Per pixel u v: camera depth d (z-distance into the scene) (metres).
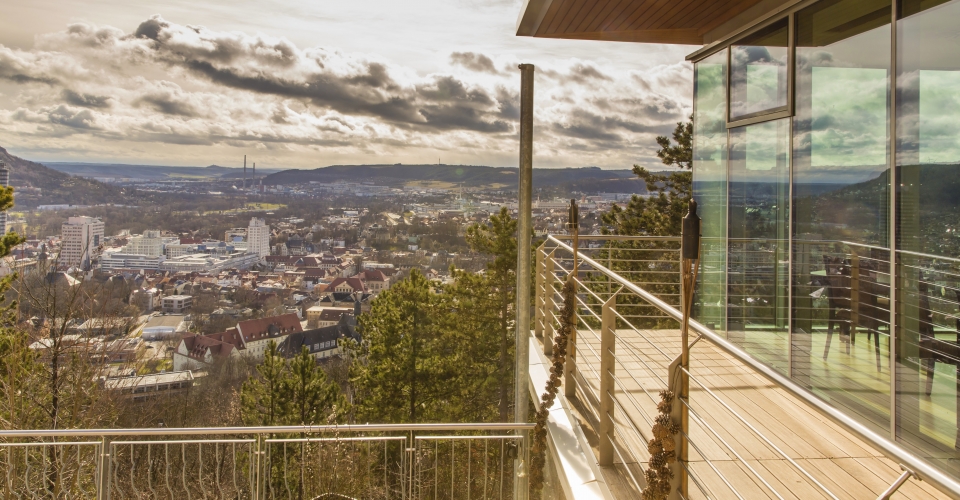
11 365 12.71
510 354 18.86
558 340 4.64
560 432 4.35
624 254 13.98
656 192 17.98
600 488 3.48
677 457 2.49
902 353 3.69
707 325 6.20
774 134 5.09
